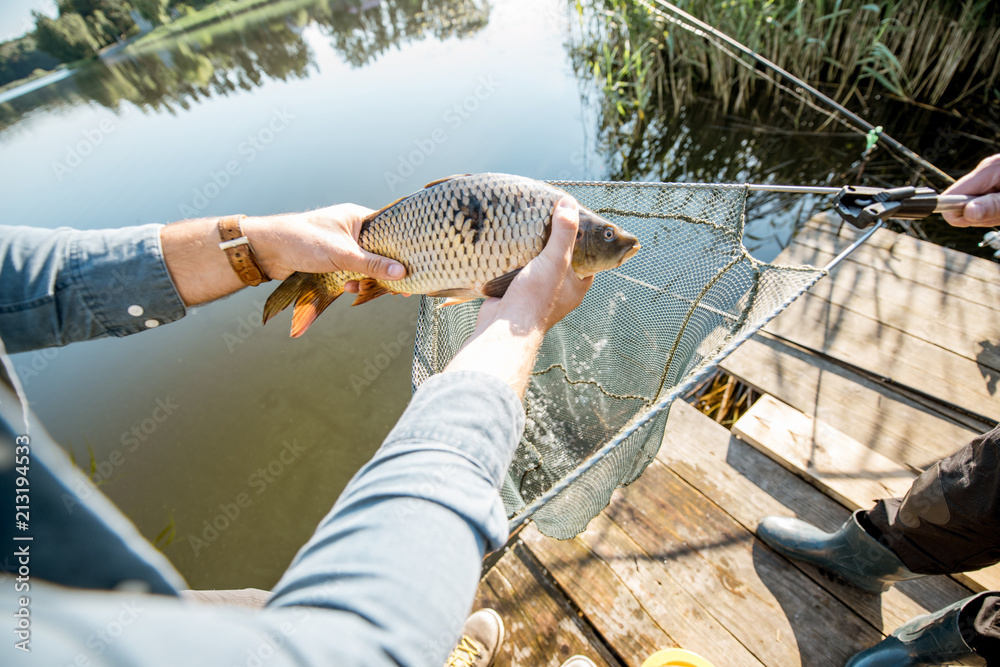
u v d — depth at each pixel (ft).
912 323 11.37
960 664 5.44
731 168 21.95
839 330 11.52
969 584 7.25
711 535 8.30
